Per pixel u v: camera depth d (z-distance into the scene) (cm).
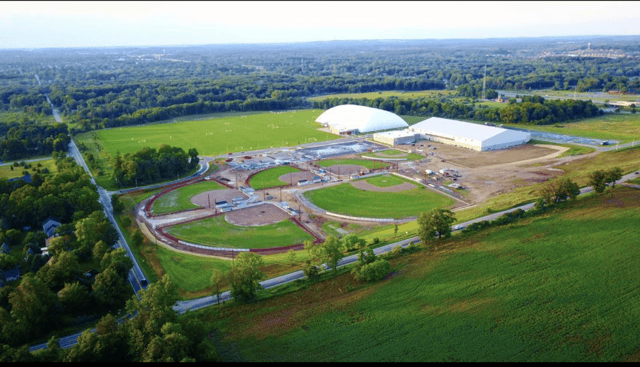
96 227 12269
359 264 10900
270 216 14925
